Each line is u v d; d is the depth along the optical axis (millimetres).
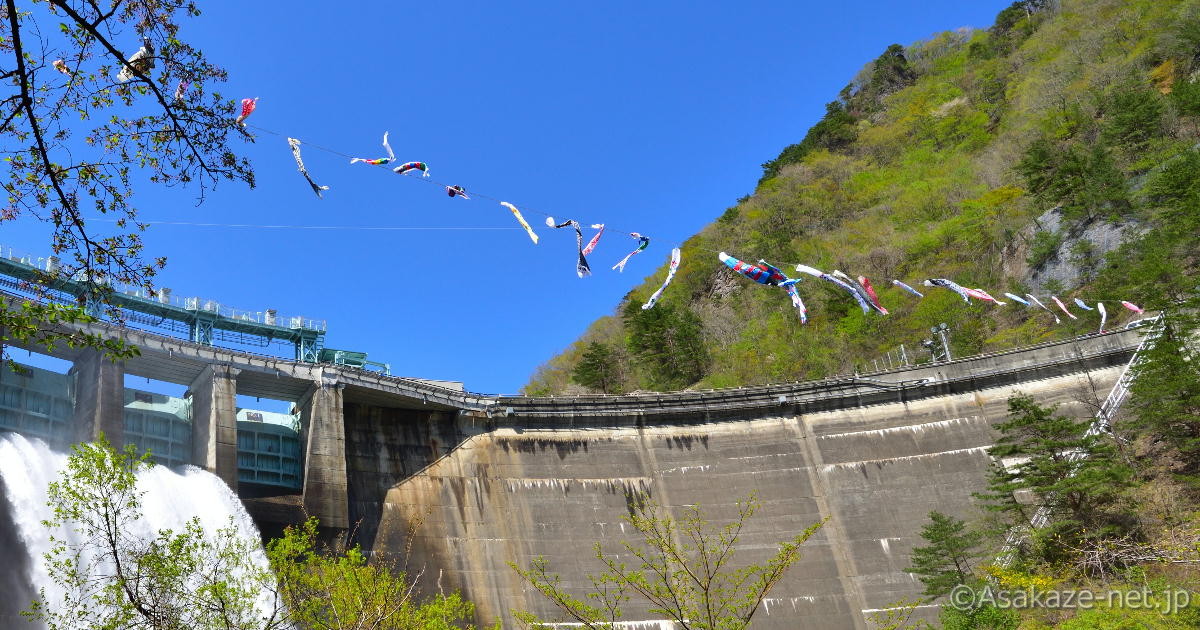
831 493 75125
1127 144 111188
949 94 172750
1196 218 82875
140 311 66625
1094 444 58656
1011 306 105500
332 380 66938
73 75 18969
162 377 64125
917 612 67000
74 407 59312
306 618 29812
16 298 52438
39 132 17219
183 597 26266
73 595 32156
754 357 118812
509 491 72375
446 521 68812
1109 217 101125
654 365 119125
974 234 123875
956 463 75062
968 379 79062
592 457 76250
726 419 80062
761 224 151750
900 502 73750
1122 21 146875
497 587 66625
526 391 142750
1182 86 107562
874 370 107125
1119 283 90625
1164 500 55000
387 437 71625
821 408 80312
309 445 64688
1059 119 134875
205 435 61469
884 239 134875
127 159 19922
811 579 70062
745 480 76250
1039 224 111000
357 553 31844
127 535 47156
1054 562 53938
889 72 192250
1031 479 57781
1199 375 58375
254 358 64312
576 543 70688
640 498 74562
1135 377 62344
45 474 51781
